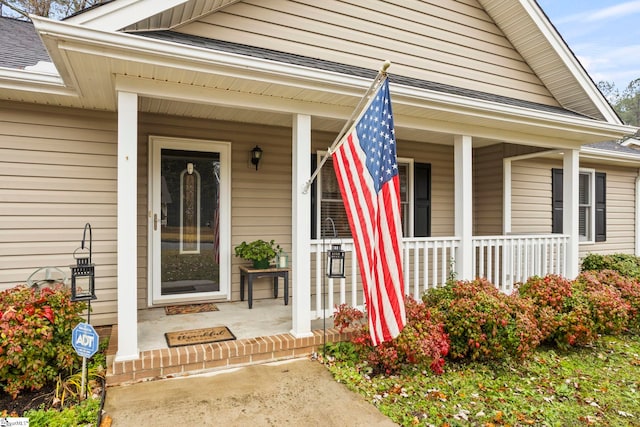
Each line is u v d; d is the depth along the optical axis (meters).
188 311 4.79
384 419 2.80
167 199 5.02
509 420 2.95
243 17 4.08
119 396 3.00
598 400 3.34
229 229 5.29
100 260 4.42
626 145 9.68
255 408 2.88
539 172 7.56
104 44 2.93
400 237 2.66
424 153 6.81
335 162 3.18
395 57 4.89
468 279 5.05
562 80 5.78
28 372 2.93
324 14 4.49
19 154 4.12
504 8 5.36
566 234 6.06
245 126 5.39
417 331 3.66
